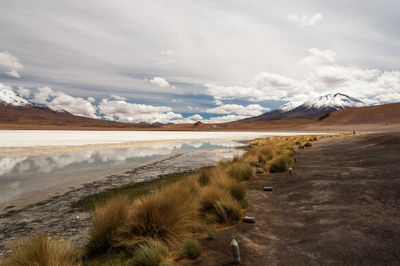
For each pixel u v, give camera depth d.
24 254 3.40
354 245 3.40
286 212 5.25
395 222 4.02
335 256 3.17
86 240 4.98
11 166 15.44
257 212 5.44
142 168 14.88
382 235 3.60
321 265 3.01
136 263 3.59
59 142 33.75
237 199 6.38
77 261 3.87
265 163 13.43
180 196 5.64
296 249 3.51
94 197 8.58
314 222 4.47
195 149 28.00
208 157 20.30
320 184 7.39
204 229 4.68
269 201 6.27
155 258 3.55
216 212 5.38
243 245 3.83
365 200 5.39
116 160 18.45
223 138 53.56
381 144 15.65
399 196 5.37
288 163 12.14
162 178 11.78
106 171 13.88
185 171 13.73
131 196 8.45
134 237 4.22
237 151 25.33
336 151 16.34
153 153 23.47
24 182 11.13
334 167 10.27
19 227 5.97
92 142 35.16
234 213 5.06
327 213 4.85
